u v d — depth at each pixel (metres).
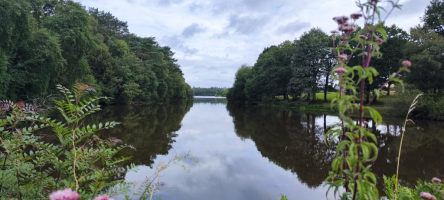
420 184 2.86
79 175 2.51
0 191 2.26
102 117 20.17
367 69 1.53
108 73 33.53
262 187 6.68
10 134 2.46
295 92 35.72
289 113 30.16
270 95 44.12
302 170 8.28
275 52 43.06
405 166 8.52
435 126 17.72
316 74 34.91
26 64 15.81
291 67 36.00
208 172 7.62
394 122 19.64
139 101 43.50
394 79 1.49
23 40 15.36
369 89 25.61
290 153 10.64
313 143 12.75
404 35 28.73
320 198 6.03
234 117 25.56
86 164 2.53
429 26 28.02
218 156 9.76
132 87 35.69
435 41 21.20
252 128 17.75
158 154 9.33
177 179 6.86
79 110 2.44
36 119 2.48
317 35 35.00
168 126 17.48
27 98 15.84
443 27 27.09
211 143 12.24
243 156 9.94
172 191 6.08
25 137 2.42
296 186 6.84
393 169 8.23
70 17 20.91
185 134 14.48
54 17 20.70
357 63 24.11
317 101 37.00
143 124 17.81
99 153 2.59
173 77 65.38
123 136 12.66
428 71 20.97
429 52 21.23
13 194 2.26
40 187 2.28
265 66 42.75
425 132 15.32
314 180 7.32
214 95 162.75
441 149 11.06
